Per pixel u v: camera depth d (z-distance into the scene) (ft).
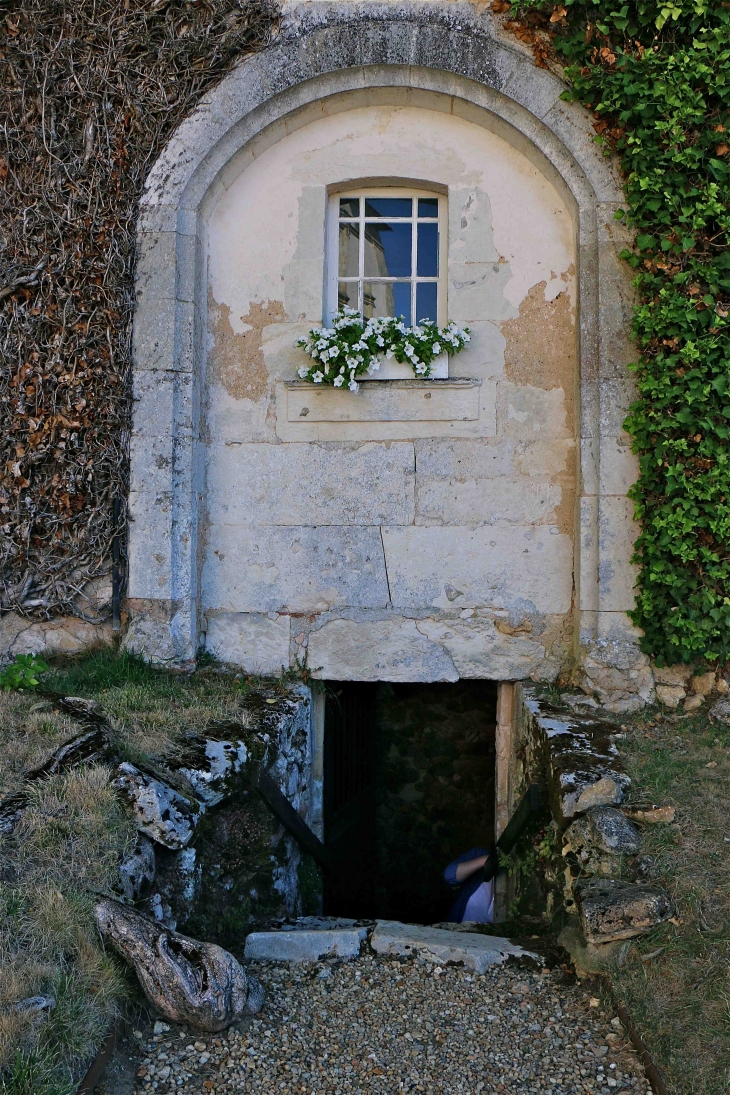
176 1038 9.61
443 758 23.58
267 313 18.08
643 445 15.96
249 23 17.12
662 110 15.33
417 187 18.20
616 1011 10.36
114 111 17.61
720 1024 9.64
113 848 10.78
